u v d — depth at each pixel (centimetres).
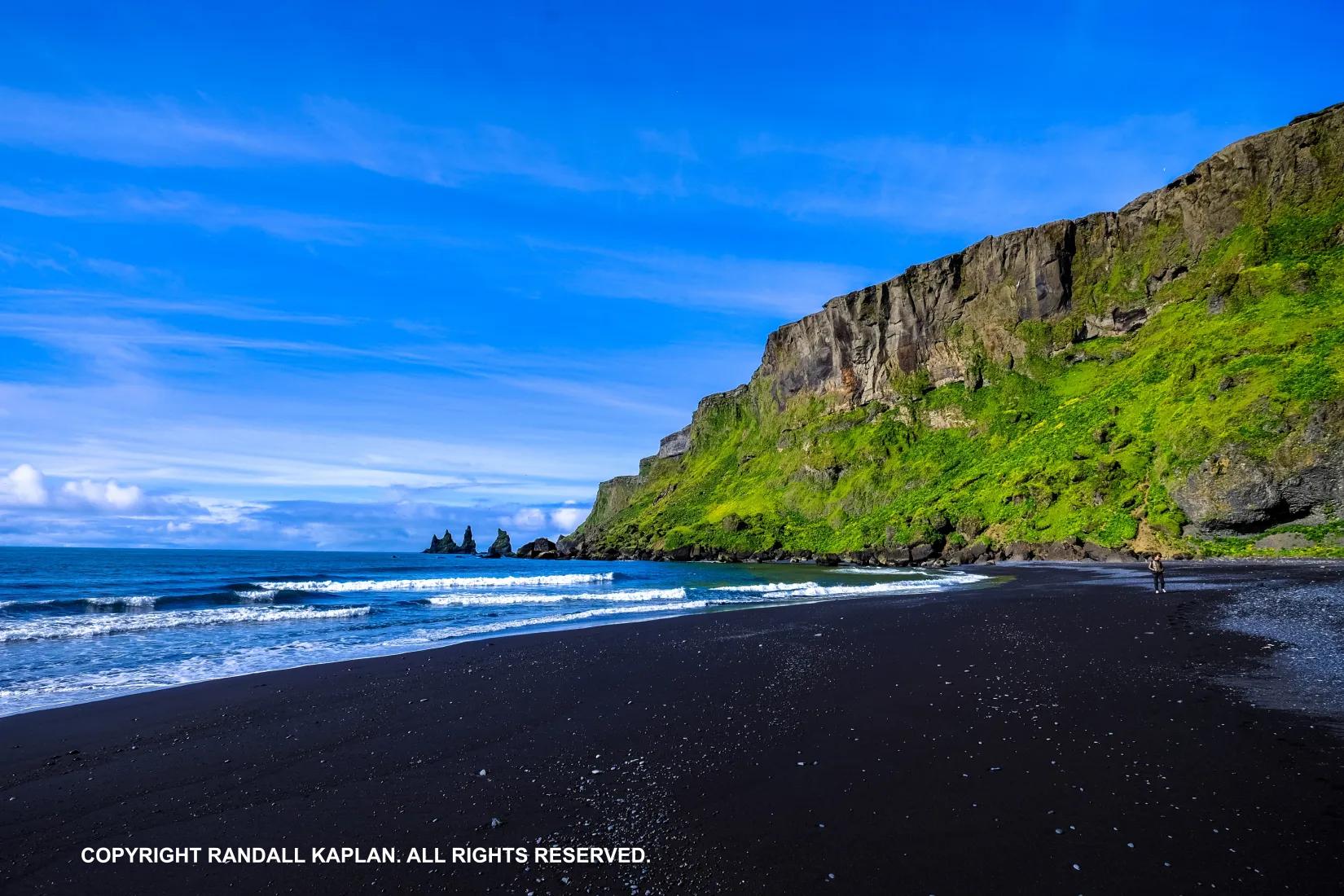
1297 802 726
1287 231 8869
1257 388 5553
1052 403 10881
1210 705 1105
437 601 3722
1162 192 11181
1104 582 4000
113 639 2259
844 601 3394
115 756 997
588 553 15188
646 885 609
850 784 830
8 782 892
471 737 1074
